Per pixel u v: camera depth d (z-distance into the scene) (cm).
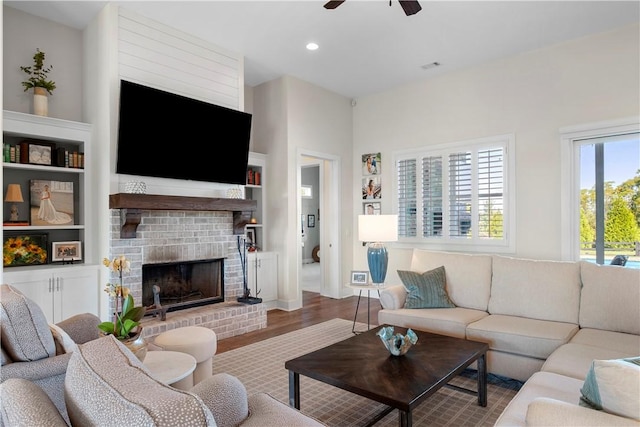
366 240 428
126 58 371
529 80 462
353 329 426
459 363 223
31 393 98
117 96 364
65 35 396
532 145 460
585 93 424
